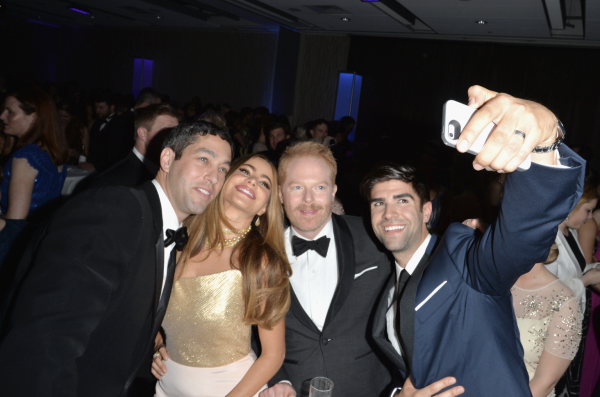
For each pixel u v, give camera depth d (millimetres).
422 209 1671
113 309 1275
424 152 4453
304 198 1858
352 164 7078
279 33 10586
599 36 7867
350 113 10523
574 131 8828
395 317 1671
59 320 1109
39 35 15195
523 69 9125
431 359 1393
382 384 1993
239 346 1700
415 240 1649
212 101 12438
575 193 921
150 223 1335
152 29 13141
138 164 2486
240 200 1676
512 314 1362
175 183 1448
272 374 1685
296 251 1950
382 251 1980
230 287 1650
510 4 6473
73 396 1139
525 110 731
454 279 1379
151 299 1354
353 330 1900
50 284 1130
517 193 955
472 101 859
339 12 8484
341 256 1923
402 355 1653
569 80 8789
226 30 11828
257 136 6637
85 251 1177
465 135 713
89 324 1160
